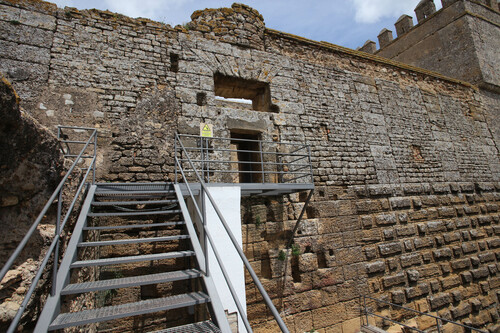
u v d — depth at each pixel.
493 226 10.59
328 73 9.20
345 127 8.84
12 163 2.53
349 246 7.64
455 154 10.89
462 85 12.41
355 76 9.70
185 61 7.19
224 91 8.45
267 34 8.59
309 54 9.11
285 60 8.57
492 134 12.41
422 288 8.20
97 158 5.72
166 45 7.11
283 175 7.47
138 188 4.94
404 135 9.94
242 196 6.72
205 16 8.03
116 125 6.08
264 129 7.62
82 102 5.92
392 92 10.29
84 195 4.37
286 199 7.28
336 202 7.89
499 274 9.95
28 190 2.79
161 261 5.71
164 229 5.94
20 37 5.74
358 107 9.34
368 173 8.73
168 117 6.62
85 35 6.36
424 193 9.57
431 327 7.87
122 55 6.58
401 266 8.18
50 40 6.00
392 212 8.69
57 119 5.61
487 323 8.89
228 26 8.02
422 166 9.89
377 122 9.52
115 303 5.25
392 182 9.05
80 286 2.63
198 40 7.50
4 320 2.24
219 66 7.55
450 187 10.21
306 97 8.52
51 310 2.27
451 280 8.89
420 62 15.17
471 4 13.88
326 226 7.54
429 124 10.69
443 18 14.27
